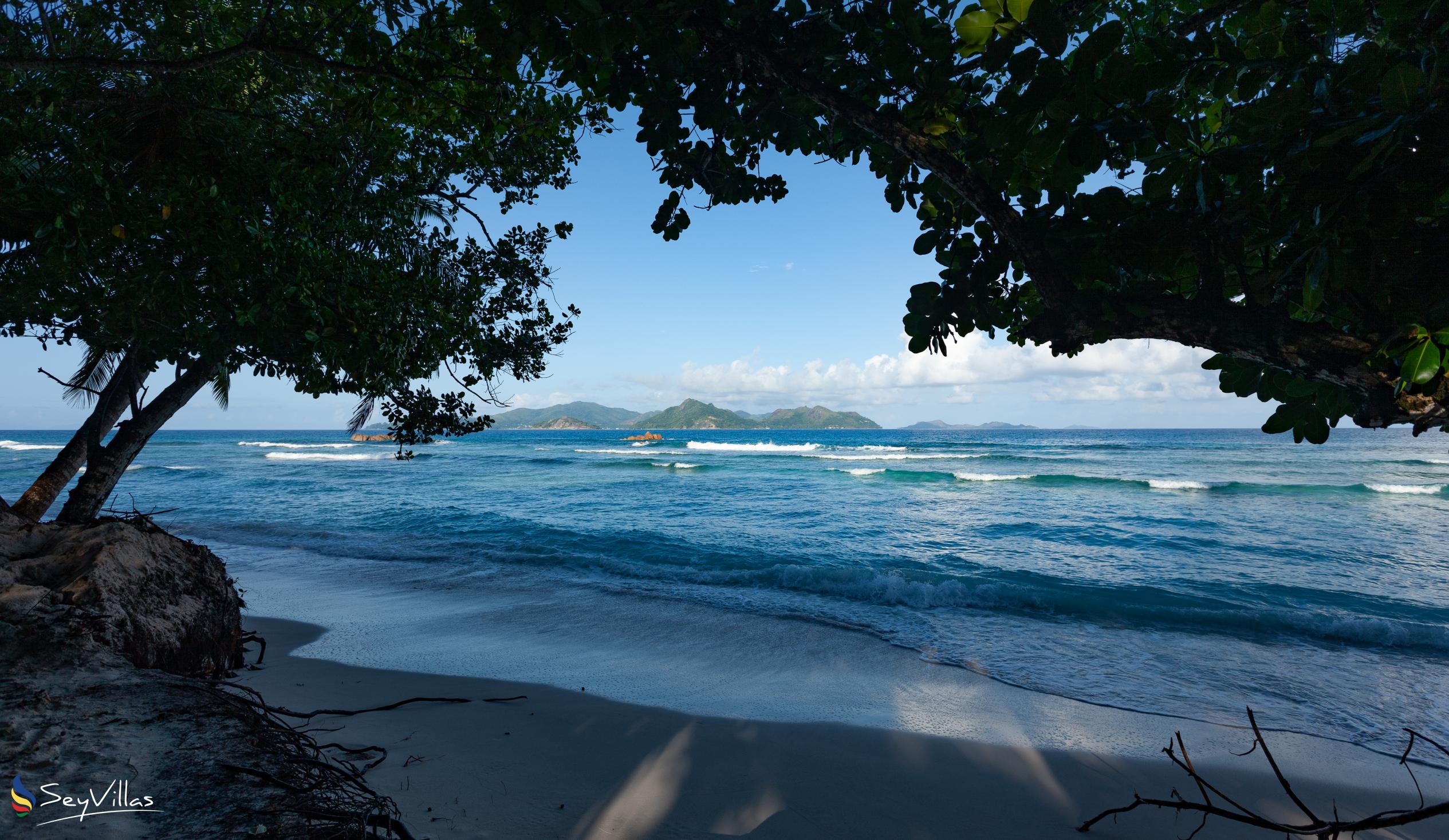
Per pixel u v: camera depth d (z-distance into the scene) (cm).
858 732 458
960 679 591
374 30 362
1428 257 122
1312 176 131
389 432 751
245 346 569
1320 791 391
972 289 209
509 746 412
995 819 349
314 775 242
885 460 4391
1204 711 519
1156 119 138
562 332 871
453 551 1309
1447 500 2141
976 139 184
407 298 602
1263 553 1300
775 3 180
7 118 391
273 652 619
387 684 533
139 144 454
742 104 228
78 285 466
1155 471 3369
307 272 486
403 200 609
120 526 462
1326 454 4844
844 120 213
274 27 371
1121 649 689
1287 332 135
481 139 482
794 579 1030
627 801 348
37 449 6512
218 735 260
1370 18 152
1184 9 209
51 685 283
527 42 194
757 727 462
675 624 779
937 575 1068
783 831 328
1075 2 180
